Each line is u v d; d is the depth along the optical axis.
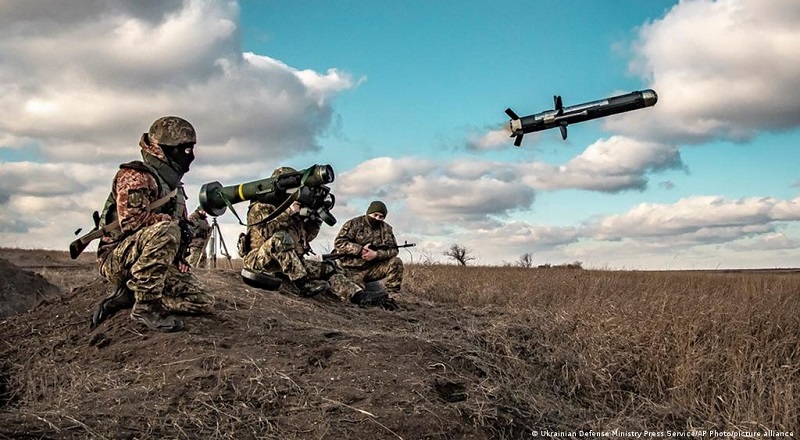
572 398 7.48
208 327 6.99
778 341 8.66
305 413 5.57
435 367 6.64
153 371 6.13
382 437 5.41
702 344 8.31
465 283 13.59
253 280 8.82
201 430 5.21
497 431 5.91
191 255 11.41
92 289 8.07
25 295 11.34
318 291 9.59
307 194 8.48
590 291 10.84
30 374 6.37
